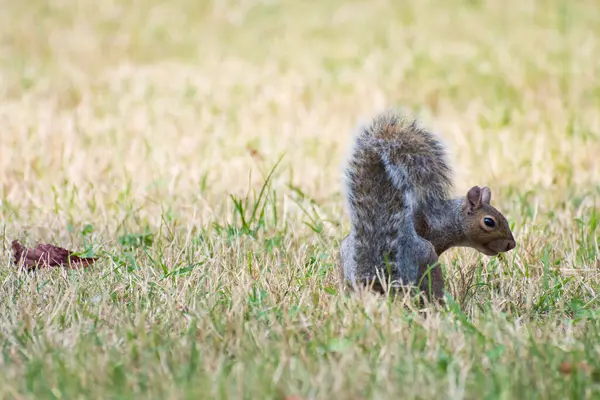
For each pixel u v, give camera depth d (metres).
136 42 24.55
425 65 22.27
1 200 12.86
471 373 7.12
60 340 7.71
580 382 6.80
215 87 20.45
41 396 6.67
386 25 26.45
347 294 8.88
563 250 10.78
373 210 8.67
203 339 7.74
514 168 14.59
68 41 24.52
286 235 11.16
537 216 12.03
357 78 21.16
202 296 8.85
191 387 6.78
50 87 20.03
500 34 25.12
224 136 16.56
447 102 19.33
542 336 7.88
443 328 7.90
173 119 17.72
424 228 9.10
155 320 8.28
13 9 27.61
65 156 14.90
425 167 8.92
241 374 6.95
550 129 16.84
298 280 9.45
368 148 8.82
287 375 7.02
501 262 10.14
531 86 20.19
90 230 11.31
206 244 10.45
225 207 12.41
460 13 27.53
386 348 7.42
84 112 18.20
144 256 10.33
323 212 12.30
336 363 7.23
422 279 8.67
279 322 8.23
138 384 6.86
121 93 19.77
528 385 6.84
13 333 7.72
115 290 9.05
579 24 26.02
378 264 8.67
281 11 28.16
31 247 10.84
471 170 14.52
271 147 15.83
